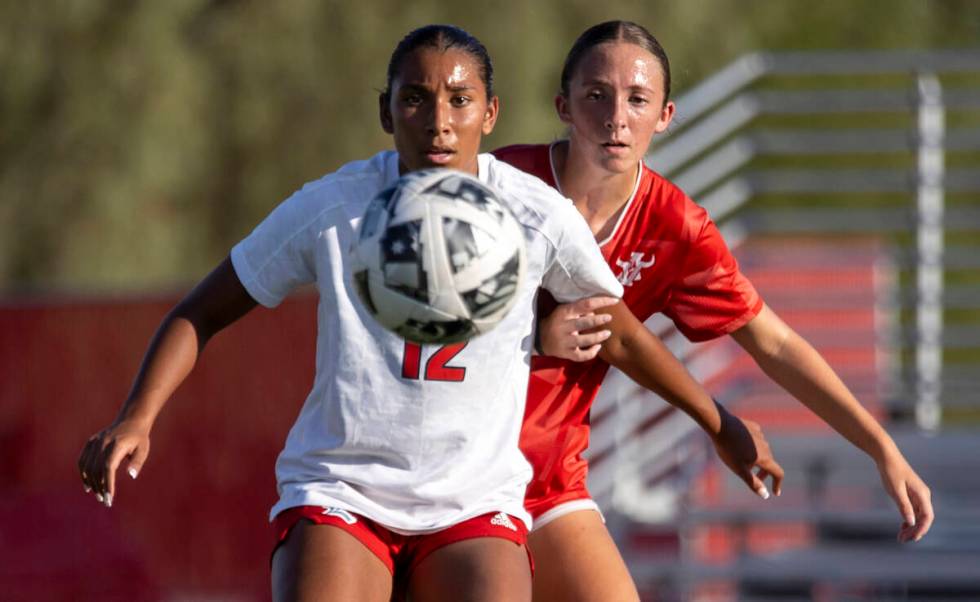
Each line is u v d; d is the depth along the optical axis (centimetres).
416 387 1487
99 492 1470
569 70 1800
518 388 1558
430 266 1346
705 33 6969
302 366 3728
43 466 3906
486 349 1501
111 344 3906
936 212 4141
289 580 1445
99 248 6569
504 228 1371
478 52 1521
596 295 1648
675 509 3725
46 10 6675
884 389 4116
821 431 4075
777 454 3694
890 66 3988
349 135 6525
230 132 6656
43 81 6669
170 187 6681
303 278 1548
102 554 3503
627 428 3706
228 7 6844
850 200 7494
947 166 7638
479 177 1577
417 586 1514
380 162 1552
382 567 1497
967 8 8381
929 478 3794
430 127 1488
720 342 4034
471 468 1514
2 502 3550
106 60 6669
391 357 1485
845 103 4078
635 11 6806
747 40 7156
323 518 1479
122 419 1495
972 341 4081
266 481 3734
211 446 3766
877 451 1870
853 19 7756
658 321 3778
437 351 1484
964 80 7762
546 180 1862
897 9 7812
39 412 3922
